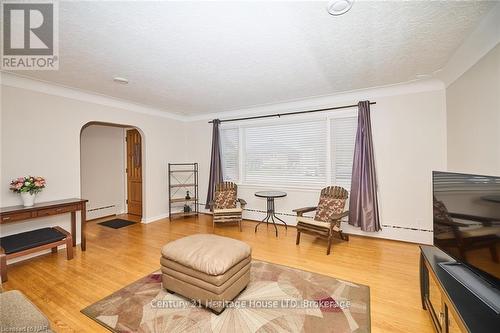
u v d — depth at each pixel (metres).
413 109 3.26
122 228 4.25
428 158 3.19
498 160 1.89
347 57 2.38
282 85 3.24
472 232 1.49
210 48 2.15
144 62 2.44
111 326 1.73
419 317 1.82
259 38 1.99
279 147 4.41
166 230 4.12
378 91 3.44
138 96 3.76
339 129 3.84
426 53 2.30
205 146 5.31
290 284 2.29
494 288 1.34
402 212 3.38
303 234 3.86
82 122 3.52
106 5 1.53
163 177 4.98
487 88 2.00
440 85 3.09
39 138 3.05
